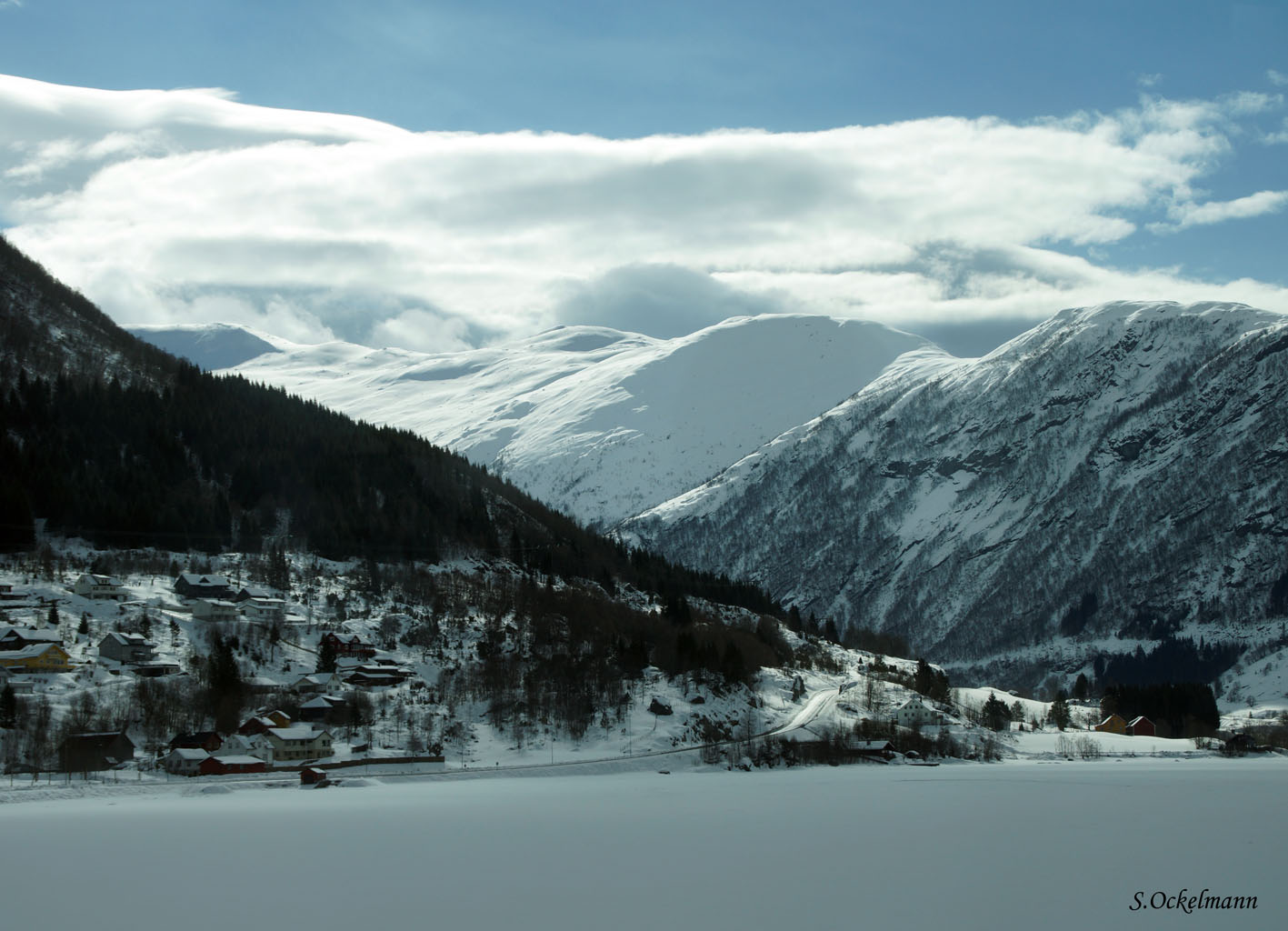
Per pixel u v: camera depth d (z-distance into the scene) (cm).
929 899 12131
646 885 12712
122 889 12494
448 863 13762
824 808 18375
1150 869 13612
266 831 15750
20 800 18200
